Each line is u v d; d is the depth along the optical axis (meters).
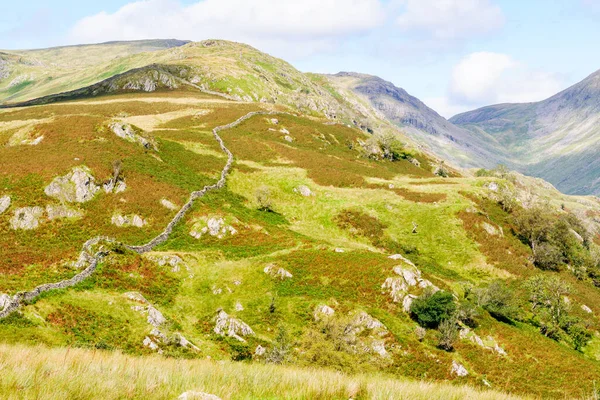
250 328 51.06
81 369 11.67
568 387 50.53
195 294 57.94
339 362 40.03
